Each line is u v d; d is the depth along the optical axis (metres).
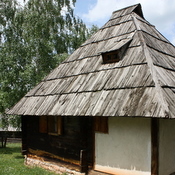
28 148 8.43
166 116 3.76
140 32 6.72
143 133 4.82
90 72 6.54
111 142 5.44
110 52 6.28
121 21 8.09
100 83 5.74
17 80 12.73
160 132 4.71
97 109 4.93
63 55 15.14
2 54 12.88
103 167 5.55
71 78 6.97
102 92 5.37
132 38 6.64
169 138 5.05
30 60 13.48
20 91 12.52
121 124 5.26
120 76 5.48
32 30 13.95
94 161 5.76
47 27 15.24
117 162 5.27
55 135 7.18
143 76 4.97
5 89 12.58
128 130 5.11
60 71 7.89
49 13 17.45
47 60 13.87
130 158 5.02
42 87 7.79
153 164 4.55
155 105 4.07
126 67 5.65
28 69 12.58
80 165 5.83
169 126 5.09
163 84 4.62
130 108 4.36
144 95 4.46
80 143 6.22
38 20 14.19
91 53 7.48
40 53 13.66
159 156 4.62
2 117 13.62
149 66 5.15
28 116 8.57
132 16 7.91
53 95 6.77
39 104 6.84
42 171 7.05
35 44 13.52
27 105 7.31
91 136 5.90
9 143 18.50
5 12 15.66
